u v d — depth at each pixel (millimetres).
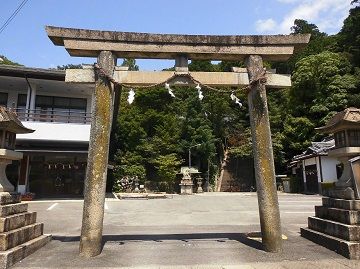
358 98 30422
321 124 31734
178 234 8984
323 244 7285
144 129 35812
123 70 7512
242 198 22797
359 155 7227
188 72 7574
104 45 7406
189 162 33938
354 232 6477
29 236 7074
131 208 16328
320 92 33250
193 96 36406
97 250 6582
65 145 21531
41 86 22391
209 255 6574
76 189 22109
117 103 18453
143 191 29500
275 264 5914
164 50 7535
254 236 8523
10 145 7348
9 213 6562
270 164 7195
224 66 40156
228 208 16578
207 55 7770
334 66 33156
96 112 7059
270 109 37969
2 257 5629
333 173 26422
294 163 32219
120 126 32562
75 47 7301
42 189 21641
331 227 7223
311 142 30703
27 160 21266
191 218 12922
